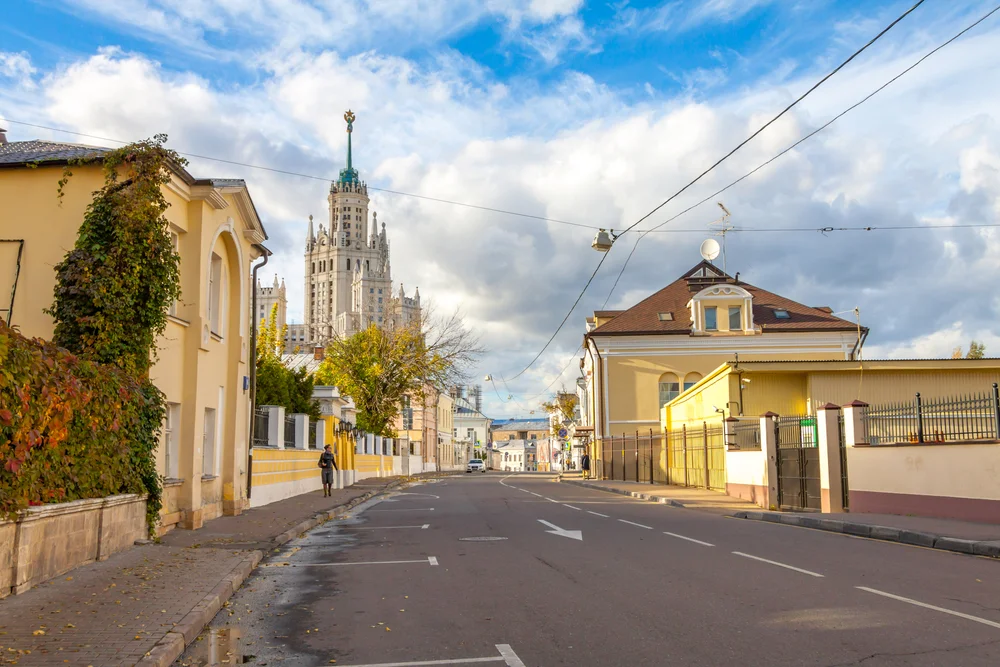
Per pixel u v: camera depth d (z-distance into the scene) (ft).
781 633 22.65
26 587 29.25
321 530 57.88
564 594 29.43
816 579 31.45
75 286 43.06
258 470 75.36
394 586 32.65
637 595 28.76
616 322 161.79
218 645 23.48
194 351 53.78
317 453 108.06
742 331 155.84
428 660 21.08
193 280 54.13
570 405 282.97
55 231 48.14
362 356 166.61
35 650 21.01
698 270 173.47
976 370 97.35
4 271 47.80
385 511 76.64
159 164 45.85
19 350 28.30
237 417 64.49
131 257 44.19
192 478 53.21
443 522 62.18
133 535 42.24
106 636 22.54
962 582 30.58
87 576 32.40
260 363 97.71
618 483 136.36
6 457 27.78
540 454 475.31
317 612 27.89
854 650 20.67
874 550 40.57
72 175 48.55
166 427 52.21
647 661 20.15
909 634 22.25
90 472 36.24
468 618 25.91
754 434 80.23
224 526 54.65
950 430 52.11
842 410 62.59
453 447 364.79
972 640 21.50
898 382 98.07
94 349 42.80
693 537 47.57
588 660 20.45
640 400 157.07
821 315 160.45
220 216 59.06
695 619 24.64
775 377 100.22
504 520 62.23
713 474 99.35
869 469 58.90
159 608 26.32
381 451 174.70
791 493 69.21
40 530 30.58
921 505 53.31
